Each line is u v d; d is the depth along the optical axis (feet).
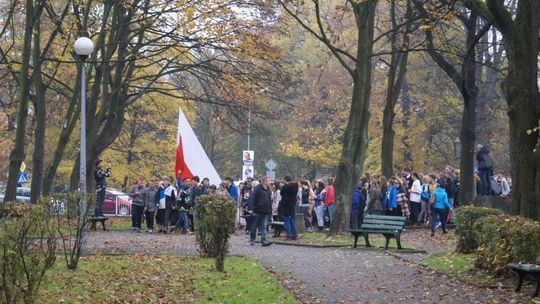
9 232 30.71
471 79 93.50
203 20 97.91
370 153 165.89
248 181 97.30
